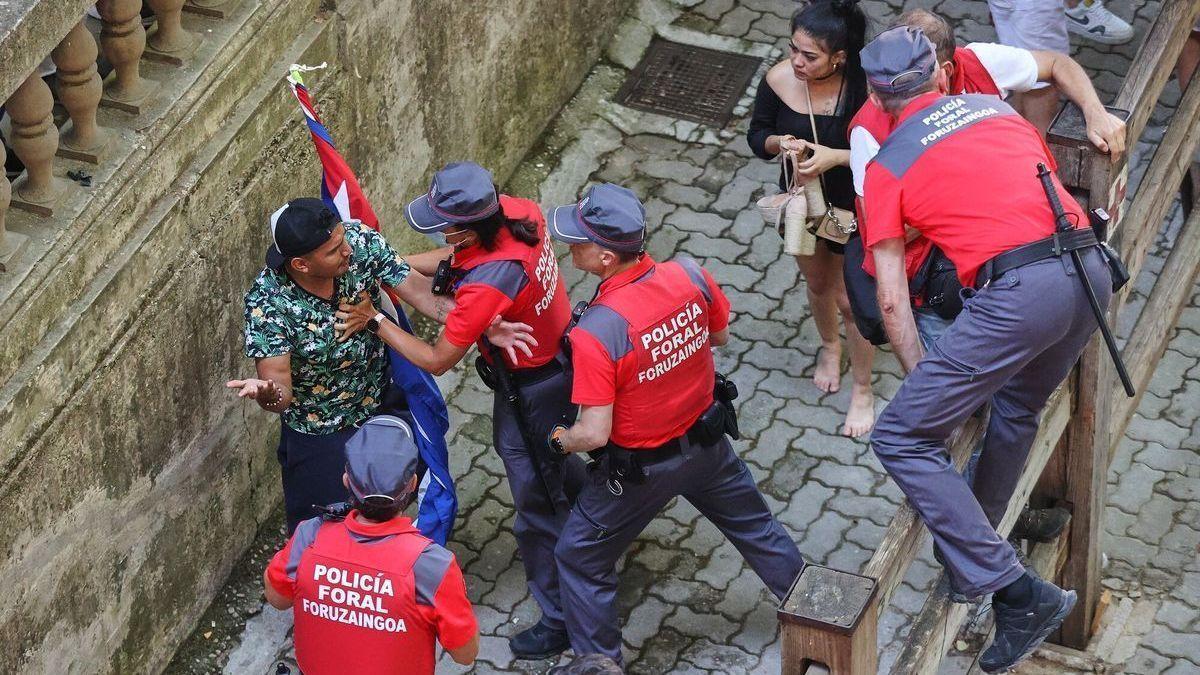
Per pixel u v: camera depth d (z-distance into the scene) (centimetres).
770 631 623
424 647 470
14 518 489
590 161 870
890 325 464
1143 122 525
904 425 456
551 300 555
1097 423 578
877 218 459
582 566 559
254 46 587
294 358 541
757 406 727
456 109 773
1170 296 669
